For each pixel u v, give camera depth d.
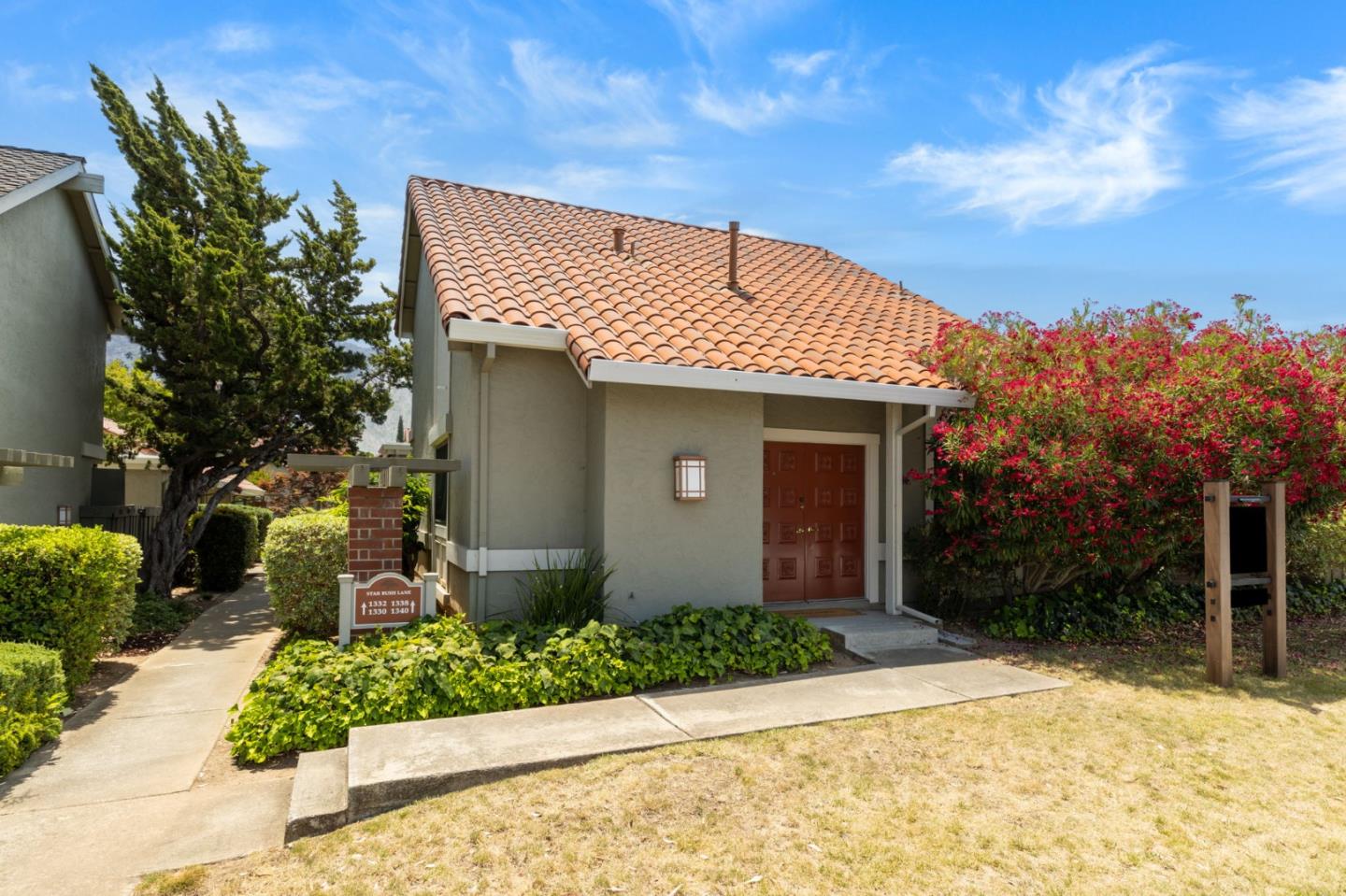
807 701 6.14
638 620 7.62
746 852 3.76
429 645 6.34
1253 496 7.38
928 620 8.98
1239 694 6.63
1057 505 7.95
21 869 3.77
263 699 5.62
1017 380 8.46
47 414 11.09
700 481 7.76
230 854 3.94
